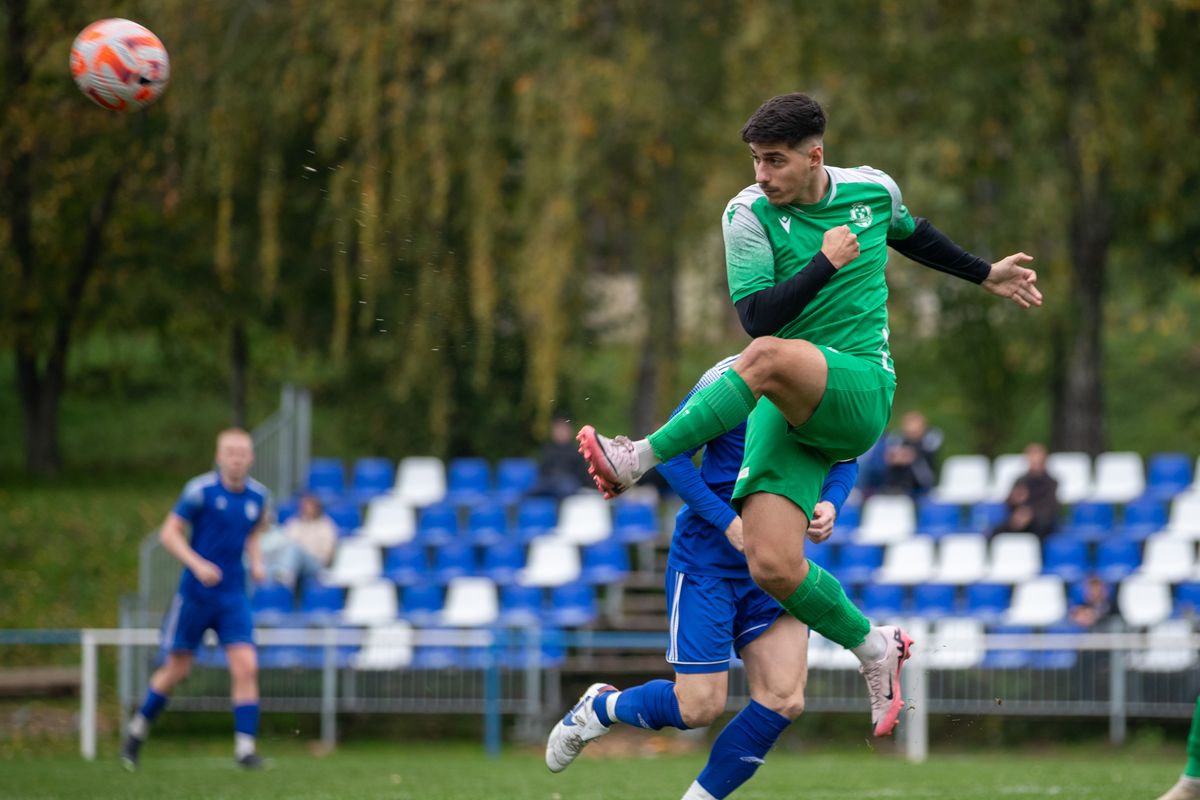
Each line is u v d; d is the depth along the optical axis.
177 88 57.25
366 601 50.66
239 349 74.38
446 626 49.91
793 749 45.84
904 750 44.06
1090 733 46.41
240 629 34.16
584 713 19.31
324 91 59.12
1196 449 84.12
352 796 28.05
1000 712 44.56
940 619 49.19
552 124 55.88
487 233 56.22
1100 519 56.41
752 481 16.73
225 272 58.34
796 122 15.90
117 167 62.72
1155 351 95.50
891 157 57.12
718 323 62.22
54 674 52.06
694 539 18.70
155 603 49.41
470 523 56.81
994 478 60.72
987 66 59.84
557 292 55.03
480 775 34.19
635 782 32.19
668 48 59.12
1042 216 58.97
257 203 63.25
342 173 56.25
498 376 69.12
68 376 85.81
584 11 58.00
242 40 58.12
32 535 66.06
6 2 59.84
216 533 33.62
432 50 58.06
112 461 83.12
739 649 18.77
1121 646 41.81
